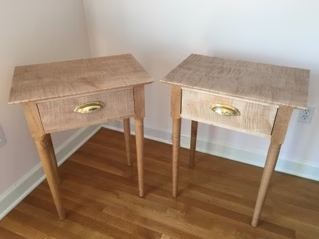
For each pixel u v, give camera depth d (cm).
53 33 150
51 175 120
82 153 179
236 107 103
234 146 169
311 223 133
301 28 126
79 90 103
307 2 120
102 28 169
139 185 143
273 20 129
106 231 130
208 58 130
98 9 164
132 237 127
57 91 102
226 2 133
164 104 176
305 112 142
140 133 124
